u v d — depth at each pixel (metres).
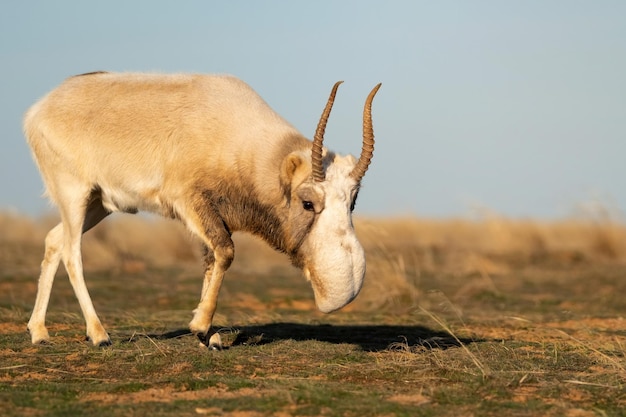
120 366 26.38
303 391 23.20
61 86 31.17
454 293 50.97
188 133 29.00
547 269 63.53
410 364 26.73
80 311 40.94
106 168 30.05
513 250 72.25
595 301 48.03
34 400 22.45
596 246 73.25
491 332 35.00
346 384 24.47
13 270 55.16
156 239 70.19
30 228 77.06
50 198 31.36
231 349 28.89
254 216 28.89
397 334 33.75
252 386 24.03
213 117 29.08
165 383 24.20
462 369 26.00
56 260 31.00
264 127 29.08
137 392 23.48
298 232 27.42
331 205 26.92
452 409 22.05
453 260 65.69
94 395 23.12
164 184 29.38
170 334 32.62
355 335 33.25
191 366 26.17
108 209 31.20
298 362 27.16
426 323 37.69
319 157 26.77
